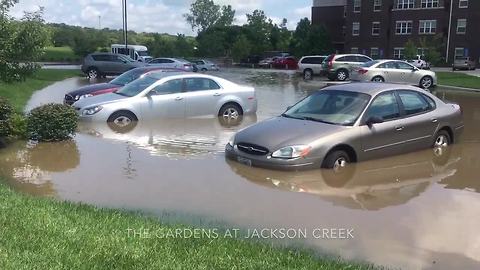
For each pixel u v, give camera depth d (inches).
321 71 1311.5
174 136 424.8
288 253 185.3
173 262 170.2
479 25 2364.7
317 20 3085.6
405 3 2593.5
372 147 332.5
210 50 2977.4
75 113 402.9
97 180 292.5
